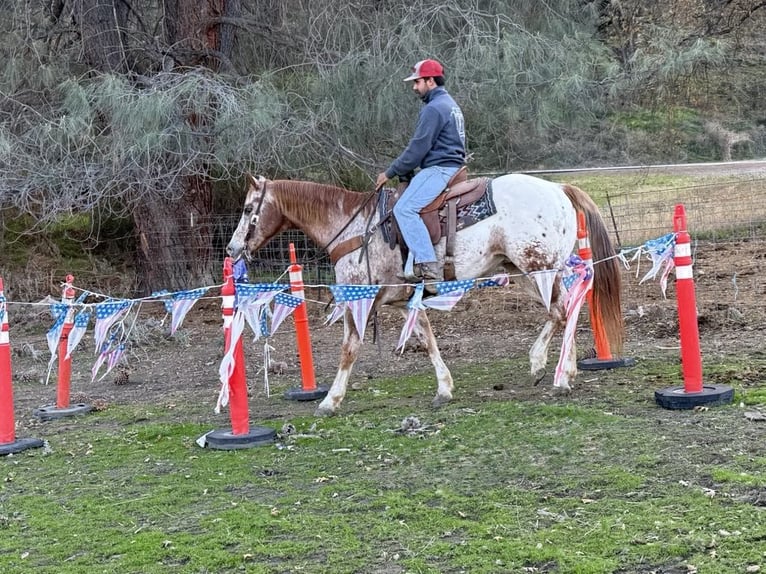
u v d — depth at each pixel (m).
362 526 4.50
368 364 9.35
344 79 11.60
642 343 8.90
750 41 17.81
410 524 4.48
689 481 4.65
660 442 5.30
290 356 10.30
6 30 13.28
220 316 13.30
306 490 5.16
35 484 5.74
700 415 5.81
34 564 4.34
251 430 6.37
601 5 14.53
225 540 4.44
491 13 12.09
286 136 11.57
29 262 15.17
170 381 9.41
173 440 6.63
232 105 11.12
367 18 12.62
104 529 4.77
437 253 6.77
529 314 11.39
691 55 11.03
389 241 6.90
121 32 13.30
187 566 4.16
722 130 17.70
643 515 4.27
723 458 4.91
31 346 11.35
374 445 5.95
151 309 14.01
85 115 11.23
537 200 6.70
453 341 10.24
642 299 11.16
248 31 13.52
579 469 5.03
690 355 6.12
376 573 3.94
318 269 13.27
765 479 4.50
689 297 6.10
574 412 6.15
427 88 6.96
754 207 14.00
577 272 6.69
